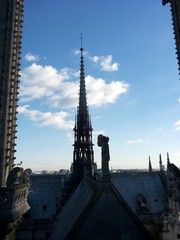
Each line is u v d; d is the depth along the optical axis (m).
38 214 63.19
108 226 18.45
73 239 18.09
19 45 26.50
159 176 74.88
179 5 26.89
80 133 66.44
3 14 23.80
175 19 27.33
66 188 61.41
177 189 21.38
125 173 75.12
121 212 18.81
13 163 23.12
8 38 23.27
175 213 49.91
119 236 18.27
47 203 66.38
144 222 54.59
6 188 17.38
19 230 58.59
